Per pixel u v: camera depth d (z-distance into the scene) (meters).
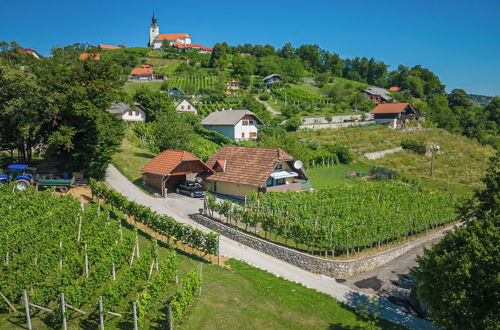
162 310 17.30
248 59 182.00
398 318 19.59
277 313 18.62
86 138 41.91
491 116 145.75
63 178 41.19
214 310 18.14
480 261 14.55
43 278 17.80
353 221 29.00
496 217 15.36
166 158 45.53
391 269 26.88
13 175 38.88
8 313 16.17
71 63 43.72
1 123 42.19
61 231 23.02
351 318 19.11
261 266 25.58
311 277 24.53
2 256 20.02
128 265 22.17
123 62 173.62
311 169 65.19
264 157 43.72
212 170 45.28
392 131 93.44
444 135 96.44
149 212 29.03
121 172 50.84
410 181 59.56
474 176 64.75
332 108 120.94
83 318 16.12
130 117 83.44
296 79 164.50
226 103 115.62
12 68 41.50
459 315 14.78
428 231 35.66
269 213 32.81
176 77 156.00
